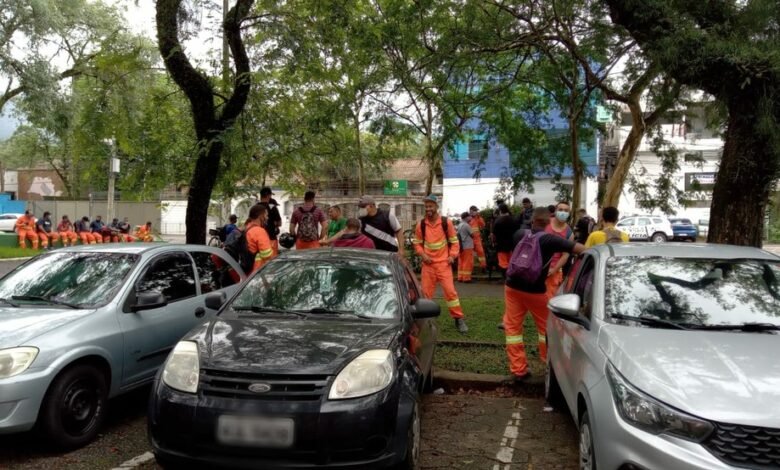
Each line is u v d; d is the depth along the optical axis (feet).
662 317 13.04
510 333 20.65
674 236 110.42
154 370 17.65
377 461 11.34
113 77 37.45
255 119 36.47
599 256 15.49
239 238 27.35
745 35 22.81
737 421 9.23
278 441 11.03
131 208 134.10
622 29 32.71
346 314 14.84
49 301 16.78
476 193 121.80
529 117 54.90
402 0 37.93
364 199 28.43
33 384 13.70
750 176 21.99
